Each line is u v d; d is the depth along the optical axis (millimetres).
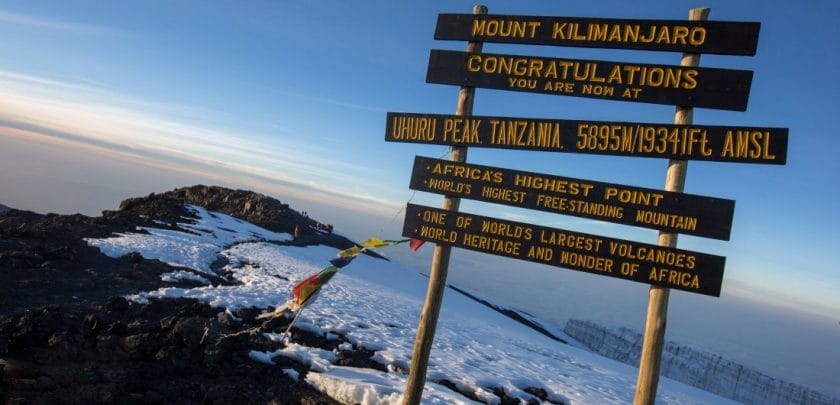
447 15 7402
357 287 27703
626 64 6434
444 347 16344
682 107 6215
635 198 6348
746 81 5875
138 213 38125
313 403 9008
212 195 69062
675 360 101125
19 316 10500
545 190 6789
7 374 8289
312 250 48188
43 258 17203
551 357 22203
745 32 5914
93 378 8578
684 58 6246
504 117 6953
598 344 106000
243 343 11094
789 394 94000
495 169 7027
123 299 12781
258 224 56094
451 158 7312
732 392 94188
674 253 6133
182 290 15406
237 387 9109
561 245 6684
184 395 8570
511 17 7035
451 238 7227
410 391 7355
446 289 55875
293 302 7328
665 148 6172
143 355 9602
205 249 27188
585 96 6621
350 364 11477
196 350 10211
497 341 22094
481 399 11234
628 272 6332
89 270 17266
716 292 5926
